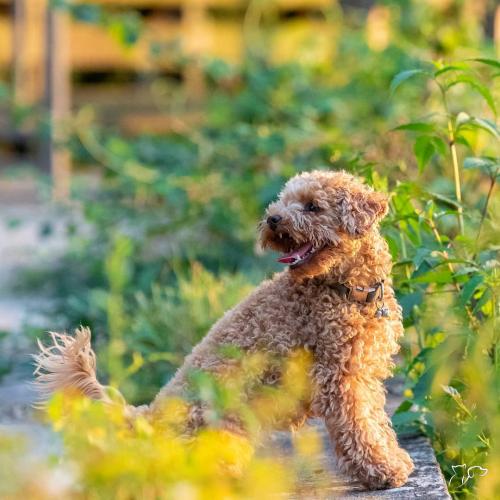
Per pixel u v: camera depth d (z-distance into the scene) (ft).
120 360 32.30
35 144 75.46
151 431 16.94
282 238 22.81
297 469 23.44
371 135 40.81
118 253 27.91
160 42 50.65
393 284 26.37
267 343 22.09
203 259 45.06
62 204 52.01
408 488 22.04
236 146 47.29
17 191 72.59
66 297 45.39
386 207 22.41
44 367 20.94
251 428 20.81
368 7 68.54
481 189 35.73
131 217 48.60
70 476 15.52
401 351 28.96
